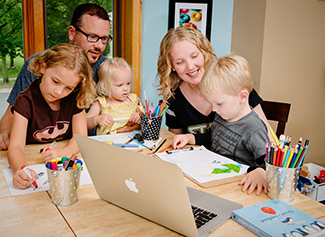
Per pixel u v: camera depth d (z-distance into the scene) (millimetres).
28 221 695
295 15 2312
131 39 2188
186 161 1094
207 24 2352
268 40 2248
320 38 2475
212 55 1532
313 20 2406
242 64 1122
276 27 2258
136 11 2143
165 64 1562
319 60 2518
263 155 1097
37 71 1188
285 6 2256
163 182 611
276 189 808
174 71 1607
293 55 2387
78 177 791
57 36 2057
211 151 1246
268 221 677
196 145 1328
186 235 651
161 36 2293
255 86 2352
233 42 2504
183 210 614
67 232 655
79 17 1714
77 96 1292
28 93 1197
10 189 854
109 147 676
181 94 1613
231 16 2463
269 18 2213
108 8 2211
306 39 2412
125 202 745
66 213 738
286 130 2516
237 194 851
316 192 1859
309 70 2496
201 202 787
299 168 797
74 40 1786
